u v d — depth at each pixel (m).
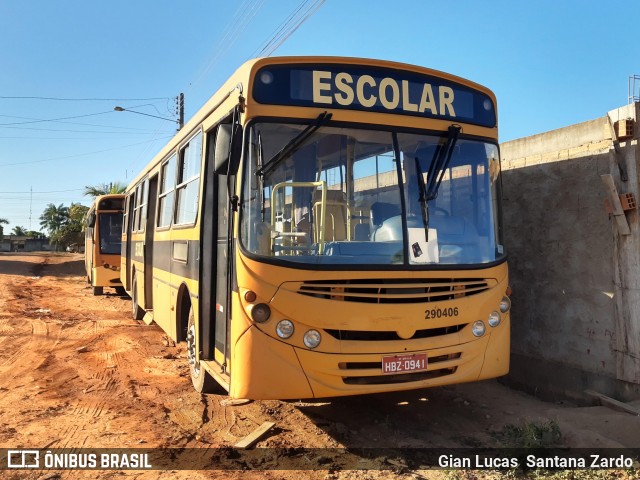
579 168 6.62
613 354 6.14
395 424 5.79
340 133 5.03
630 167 5.92
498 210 5.59
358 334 4.75
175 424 5.79
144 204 11.01
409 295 4.83
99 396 6.81
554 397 6.90
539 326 7.20
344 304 4.65
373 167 5.09
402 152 5.18
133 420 5.90
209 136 6.22
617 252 6.05
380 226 5.01
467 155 5.50
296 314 4.60
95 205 19.42
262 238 4.73
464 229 5.30
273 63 4.95
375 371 4.73
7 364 8.52
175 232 7.67
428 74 5.43
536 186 7.28
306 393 4.63
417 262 4.98
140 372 8.01
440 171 5.26
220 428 5.66
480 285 5.27
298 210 4.86
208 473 4.59
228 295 5.22
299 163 4.91
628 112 5.98
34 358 8.91
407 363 4.80
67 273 32.91
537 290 7.24
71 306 15.84
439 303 4.95
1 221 98.88
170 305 7.92
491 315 5.27
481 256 5.34
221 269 5.70
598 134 6.49
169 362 8.63
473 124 5.60
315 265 4.66
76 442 5.28
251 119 4.84
